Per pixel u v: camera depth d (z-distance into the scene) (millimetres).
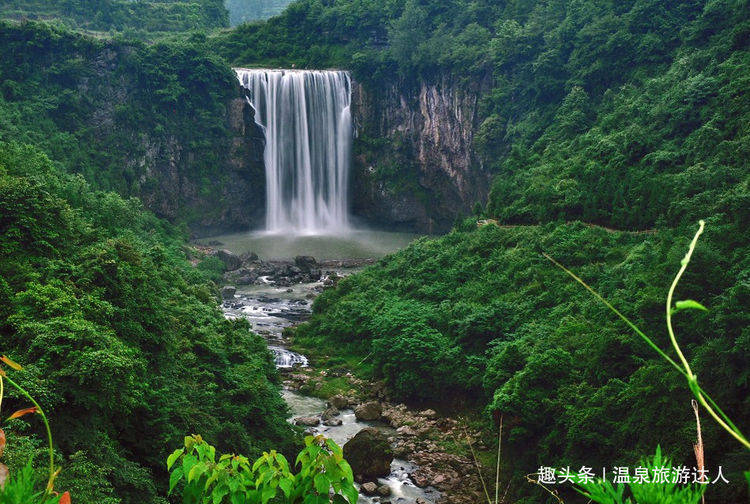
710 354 25266
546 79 80938
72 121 88750
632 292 36031
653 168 53281
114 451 20422
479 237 56531
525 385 31656
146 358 27234
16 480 2930
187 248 79188
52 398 18719
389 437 36781
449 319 44812
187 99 96812
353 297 56719
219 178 99500
